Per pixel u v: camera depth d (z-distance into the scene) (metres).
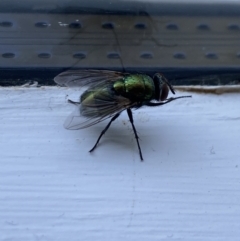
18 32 0.05
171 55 0.05
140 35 0.05
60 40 0.05
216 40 0.05
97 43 0.05
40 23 0.05
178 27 0.05
